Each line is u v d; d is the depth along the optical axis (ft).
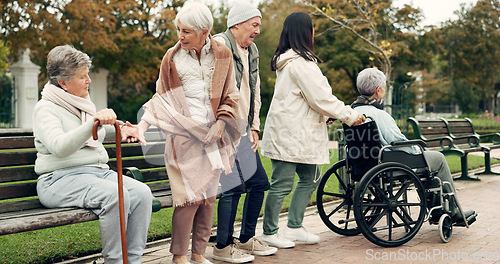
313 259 12.24
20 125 71.10
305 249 13.20
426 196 14.23
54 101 9.90
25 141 10.75
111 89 106.73
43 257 11.69
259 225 16.10
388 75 58.08
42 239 13.09
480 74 126.72
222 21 88.99
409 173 13.33
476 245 13.46
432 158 14.28
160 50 83.61
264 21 83.66
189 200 10.41
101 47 77.82
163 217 15.76
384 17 76.95
